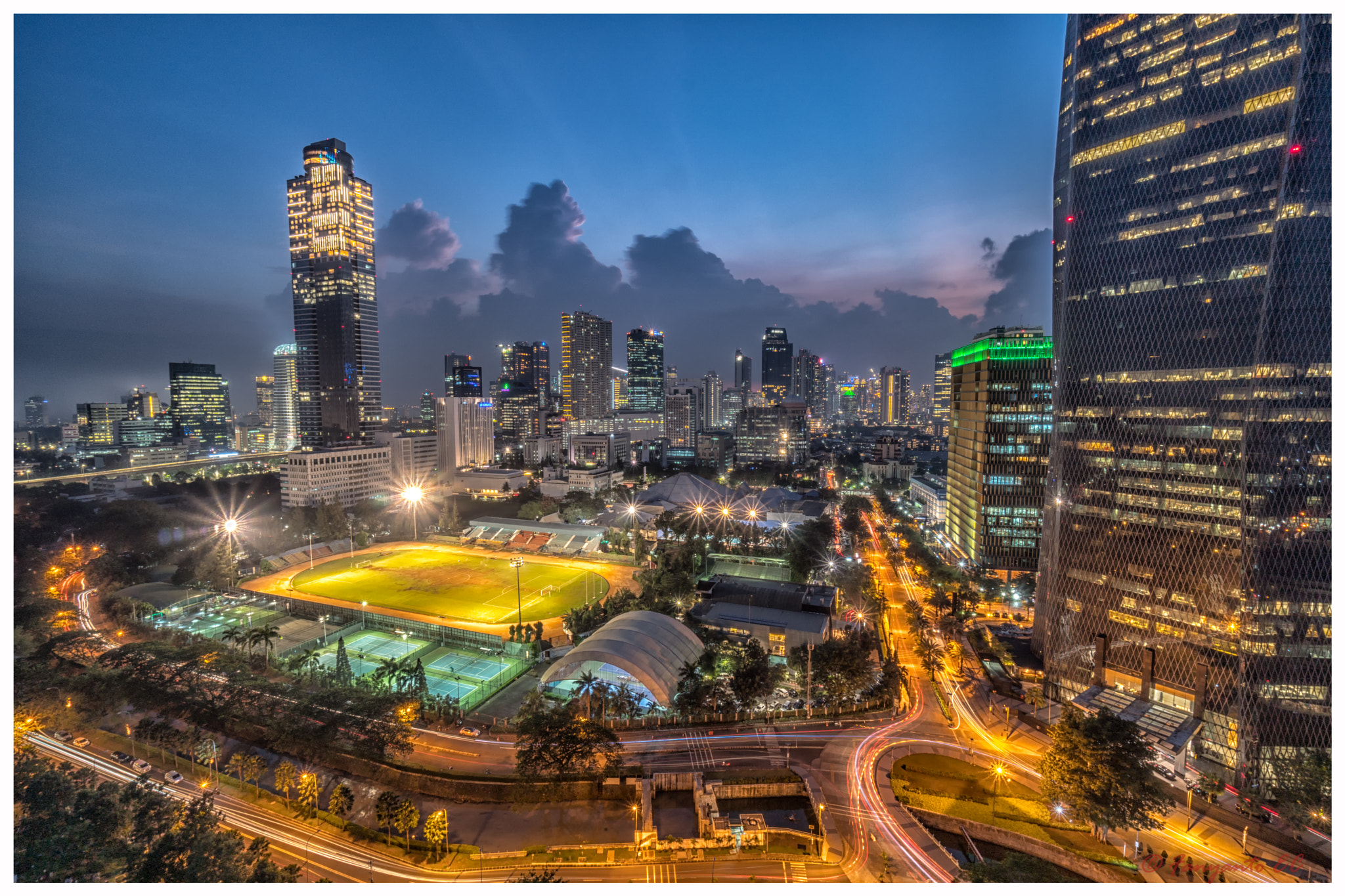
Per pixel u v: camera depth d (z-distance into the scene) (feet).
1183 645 338.34
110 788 252.62
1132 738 273.33
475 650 478.18
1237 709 317.42
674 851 254.06
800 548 649.61
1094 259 380.37
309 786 276.41
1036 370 609.83
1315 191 303.48
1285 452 309.22
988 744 345.10
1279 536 310.45
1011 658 434.30
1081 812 264.31
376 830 268.82
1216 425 328.29
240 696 332.80
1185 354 341.00
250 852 225.35
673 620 437.99
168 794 283.18
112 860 213.05
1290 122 306.76
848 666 382.22
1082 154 387.14
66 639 428.97
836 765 321.11
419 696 363.35
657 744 341.82
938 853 255.50
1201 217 335.06
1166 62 347.97
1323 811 271.28
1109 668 369.50
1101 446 377.09
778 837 265.75
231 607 559.38
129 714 364.99
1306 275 304.91
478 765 317.63
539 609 563.48
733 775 306.96
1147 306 356.18
